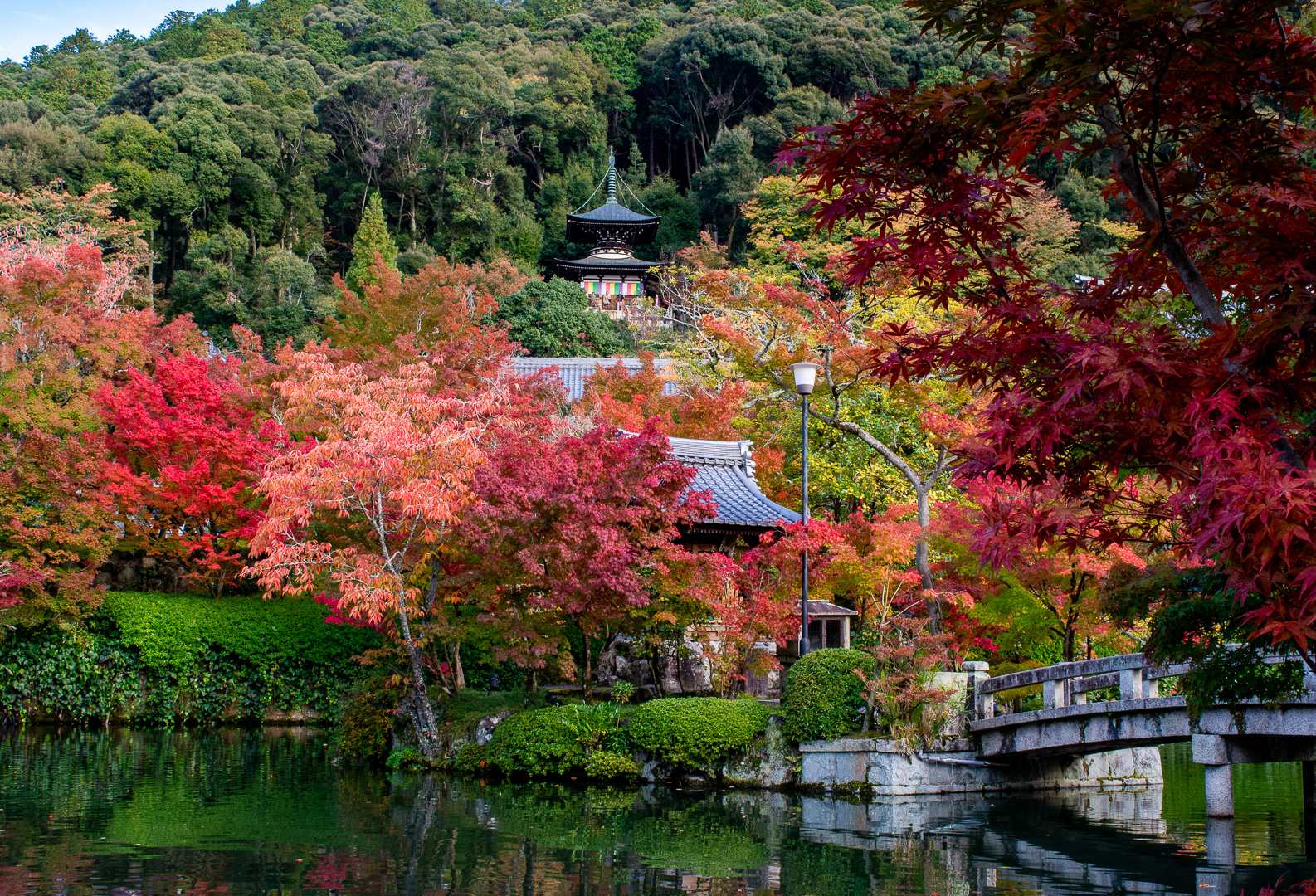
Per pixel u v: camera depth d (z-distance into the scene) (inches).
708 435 908.6
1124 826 471.2
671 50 2610.7
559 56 2652.6
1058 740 539.8
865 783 540.7
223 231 2064.5
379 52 2965.1
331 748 675.4
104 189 1651.1
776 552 590.6
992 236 192.2
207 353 1144.8
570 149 2613.2
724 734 560.7
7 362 756.0
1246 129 179.2
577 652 745.6
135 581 908.0
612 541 565.6
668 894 339.3
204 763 629.0
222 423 816.3
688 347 1072.8
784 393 829.8
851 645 749.9
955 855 401.7
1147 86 177.2
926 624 619.8
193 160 2123.5
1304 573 138.2
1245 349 162.1
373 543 641.6
